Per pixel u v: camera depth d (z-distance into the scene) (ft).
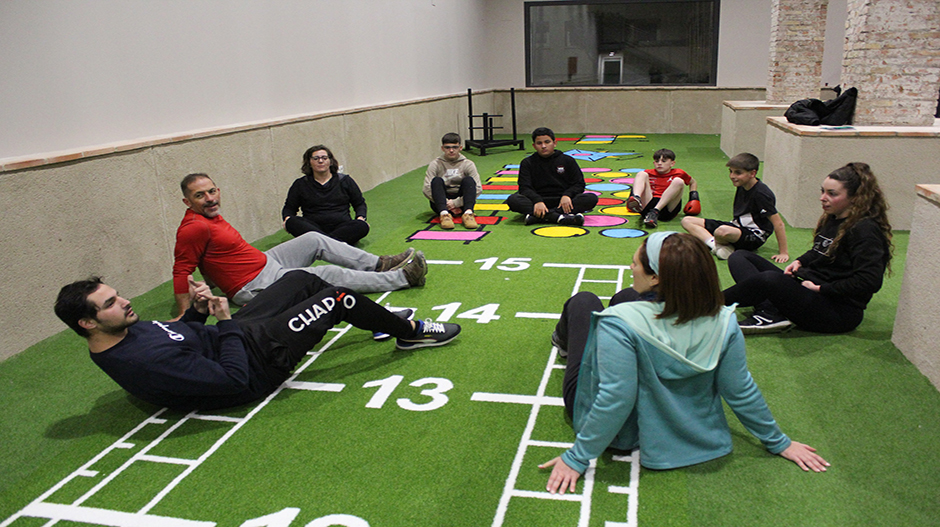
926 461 7.78
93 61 14.84
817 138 18.65
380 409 9.53
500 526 6.95
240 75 20.58
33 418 9.79
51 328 13.06
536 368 10.63
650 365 7.21
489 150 41.32
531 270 15.80
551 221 20.56
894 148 18.28
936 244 9.51
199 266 13.03
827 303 11.14
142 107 16.42
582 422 7.73
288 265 14.62
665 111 47.06
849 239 10.74
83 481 8.15
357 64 28.55
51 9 13.70
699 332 7.18
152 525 7.27
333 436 8.87
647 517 6.98
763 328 11.45
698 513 7.01
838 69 42.68
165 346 8.75
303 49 24.27
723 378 7.55
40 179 12.69
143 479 8.13
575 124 49.01
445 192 21.09
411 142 33.53
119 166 14.69
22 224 12.32
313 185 18.40
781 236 15.79
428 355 11.30
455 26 41.81
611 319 7.16
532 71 49.70
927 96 19.34
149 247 15.78
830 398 9.34
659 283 7.08
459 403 9.61
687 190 25.57
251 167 19.99
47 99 13.67
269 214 21.21
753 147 32.58
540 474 7.82
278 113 22.85
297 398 9.97
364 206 19.06
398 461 8.21
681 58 47.11
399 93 33.22
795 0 31.30
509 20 48.88
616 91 47.52
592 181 28.73
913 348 10.23
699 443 7.77
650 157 35.53
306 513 7.30
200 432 9.16
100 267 14.24
